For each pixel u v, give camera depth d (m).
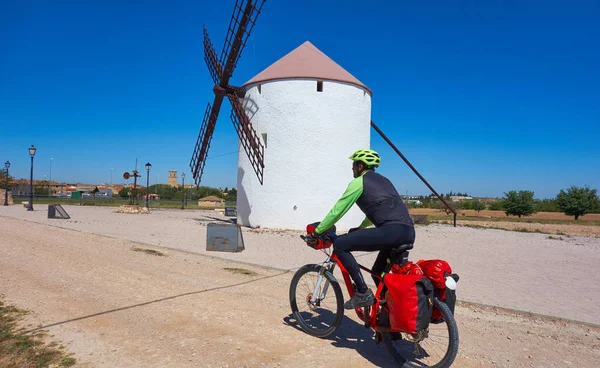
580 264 10.37
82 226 15.81
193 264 8.74
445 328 4.08
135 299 5.91
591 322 5.39
